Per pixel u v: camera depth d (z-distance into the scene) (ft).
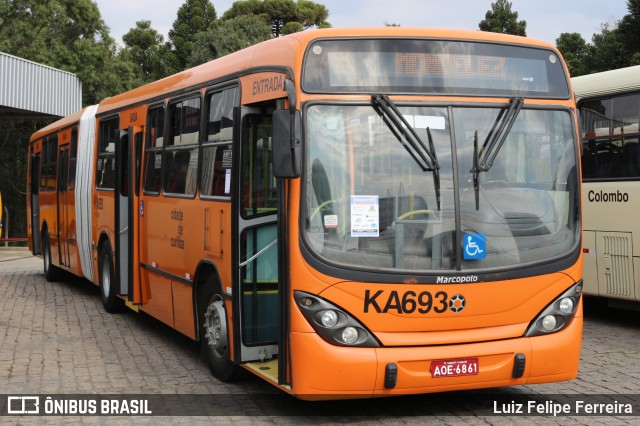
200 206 27.37
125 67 157.17
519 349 21.20
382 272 20.43
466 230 21.11
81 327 37.32
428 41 21.79
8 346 32.68
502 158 21.84
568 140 22.79
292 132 19.98
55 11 150.41
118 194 37.83
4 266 75.56
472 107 21.72
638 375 27.37
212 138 27.02
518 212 21.72
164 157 32.12
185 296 29.30
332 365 20.08
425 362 20.48
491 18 194.29
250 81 24.09
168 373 27.96
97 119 43.73
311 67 20.99
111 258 40.24
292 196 20.58
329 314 20.21
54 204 54.03
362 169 20.80
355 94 21.04
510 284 21.27
